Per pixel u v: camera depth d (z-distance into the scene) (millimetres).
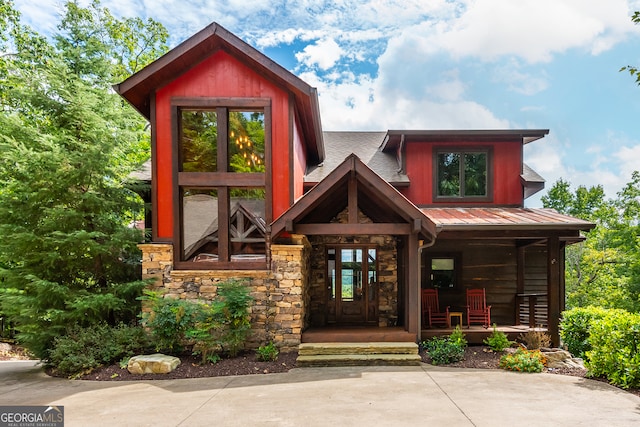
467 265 10719
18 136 8250
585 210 30391
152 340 7723
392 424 4336
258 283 8117
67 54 9477
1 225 7543
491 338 8211
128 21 18688
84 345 7332
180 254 8414
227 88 8617
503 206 10867
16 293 8352
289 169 8562
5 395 5812
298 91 8422
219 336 7613
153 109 8555
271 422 4453
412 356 7316
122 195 8953
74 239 7684
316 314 9922
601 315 7469
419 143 11008
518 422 4359
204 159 9656
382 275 10078
